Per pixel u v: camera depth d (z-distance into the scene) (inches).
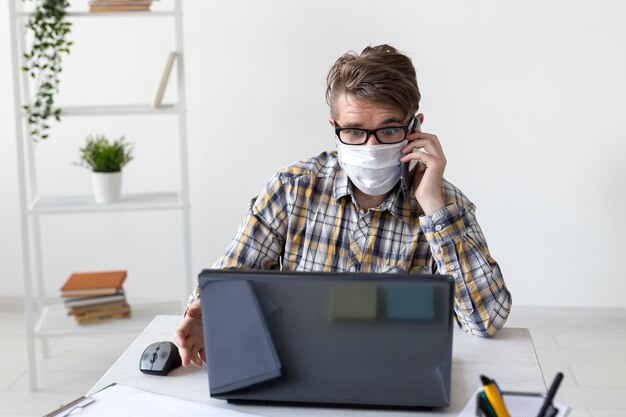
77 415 55.2
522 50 137.9
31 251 150.2
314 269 73.1
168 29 141.9
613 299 144.3
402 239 72.2
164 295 151.1
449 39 138.3
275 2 139.6
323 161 75.7
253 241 74.2
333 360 54.6
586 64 137.5
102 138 128.3
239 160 145.0
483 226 143.9
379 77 66.0
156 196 130.0
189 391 59.6
